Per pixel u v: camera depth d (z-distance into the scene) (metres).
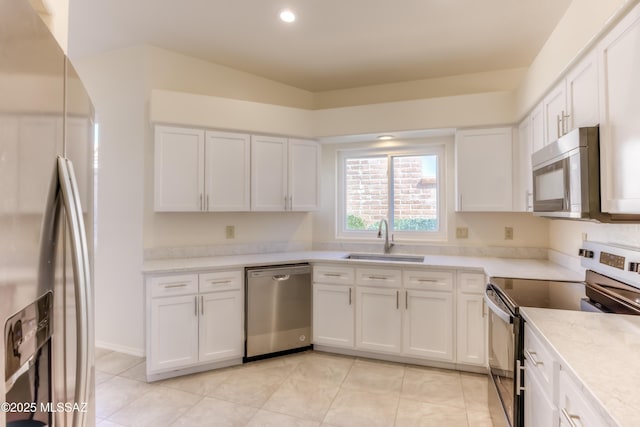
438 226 3.34
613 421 0.71
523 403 1.48
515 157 2.74
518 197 2.72
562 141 1.57
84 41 2.81
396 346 2.74
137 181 2.91
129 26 2.57
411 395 2.28
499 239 3.09
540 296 1.72
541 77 2.13
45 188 0.77
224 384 2.42
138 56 2.89
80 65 3.08
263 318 2.80
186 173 2.79
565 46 1.77
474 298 2.55
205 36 2.70
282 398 2.24
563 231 2.59
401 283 2.72
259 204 3.07
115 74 2.98
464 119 2.85
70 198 0.85
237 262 2.75
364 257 3.31
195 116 2.80
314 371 2.62
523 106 2.52
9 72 0.62
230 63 3.16
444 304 2.62
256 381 2.46
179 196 2.77
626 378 0.89
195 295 2.56
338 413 2.07
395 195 3.50
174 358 2.49
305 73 3.33
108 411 2.09
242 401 2.21
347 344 2.87
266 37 2.69
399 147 3.41
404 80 3.46
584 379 0.88
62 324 0.85
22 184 0.67
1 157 0.60
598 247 1.84
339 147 3.59
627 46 1.21
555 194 1.67
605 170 1.34
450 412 2.08
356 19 2.41
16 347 0.64
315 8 2.29
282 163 3.17
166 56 2.95
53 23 1.30
